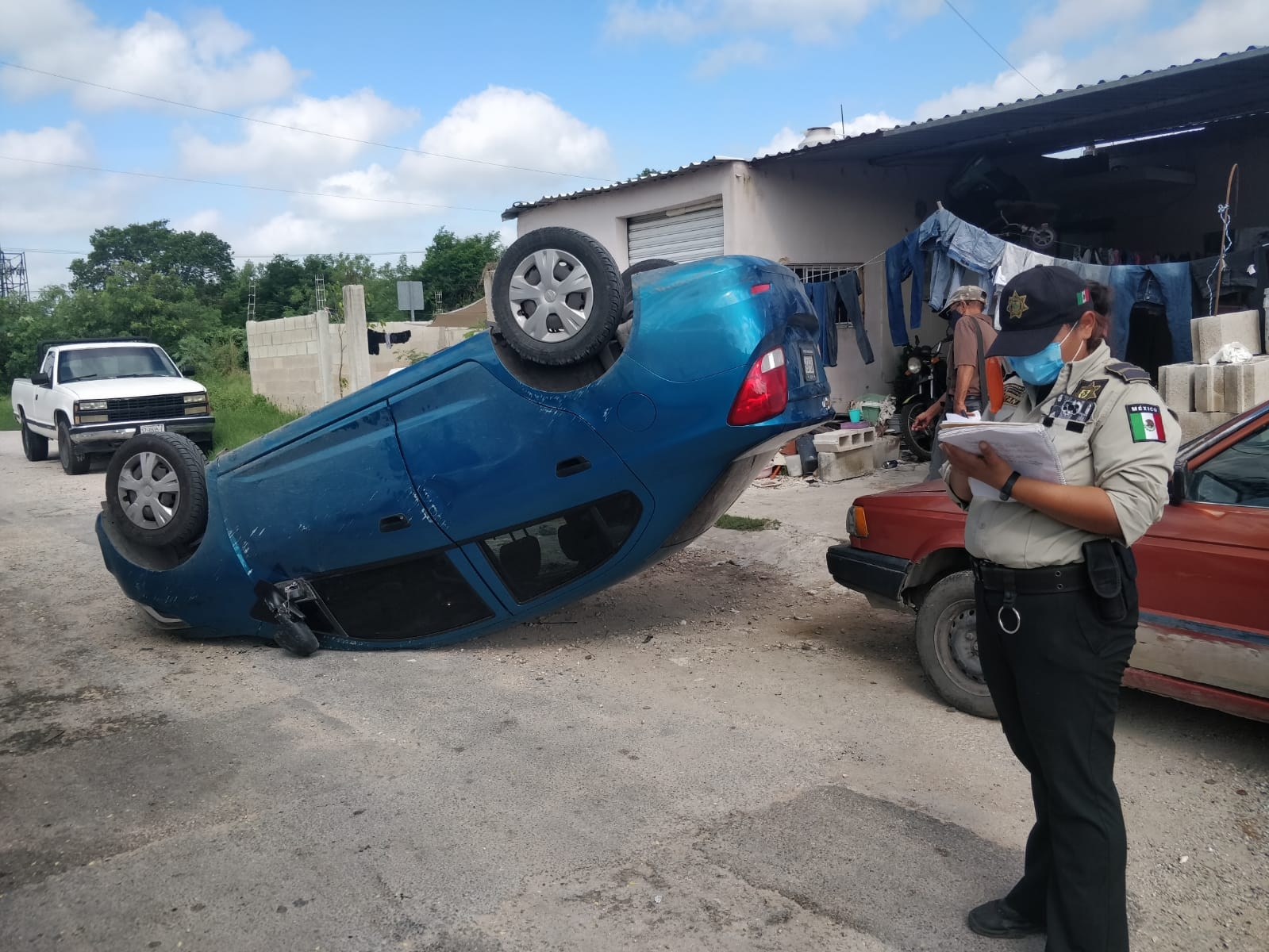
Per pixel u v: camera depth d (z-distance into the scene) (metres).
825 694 4.91
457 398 5.18
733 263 4.91
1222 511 3.85
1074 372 2.59
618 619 6.32
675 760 4.16
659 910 3.08
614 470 4.95
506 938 2.96
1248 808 3.67
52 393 14.69
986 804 3.73
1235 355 6.86
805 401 5.01
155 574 5.83
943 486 5.01
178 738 4.54
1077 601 2.50
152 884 3.29
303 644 5.59
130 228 69.81
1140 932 2.96
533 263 4.91
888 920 3.01
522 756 4.23
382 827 3.63
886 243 12.21
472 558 5.35
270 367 18.92
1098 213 12.90
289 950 2.93
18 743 4.52
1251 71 8.13
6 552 8.78
